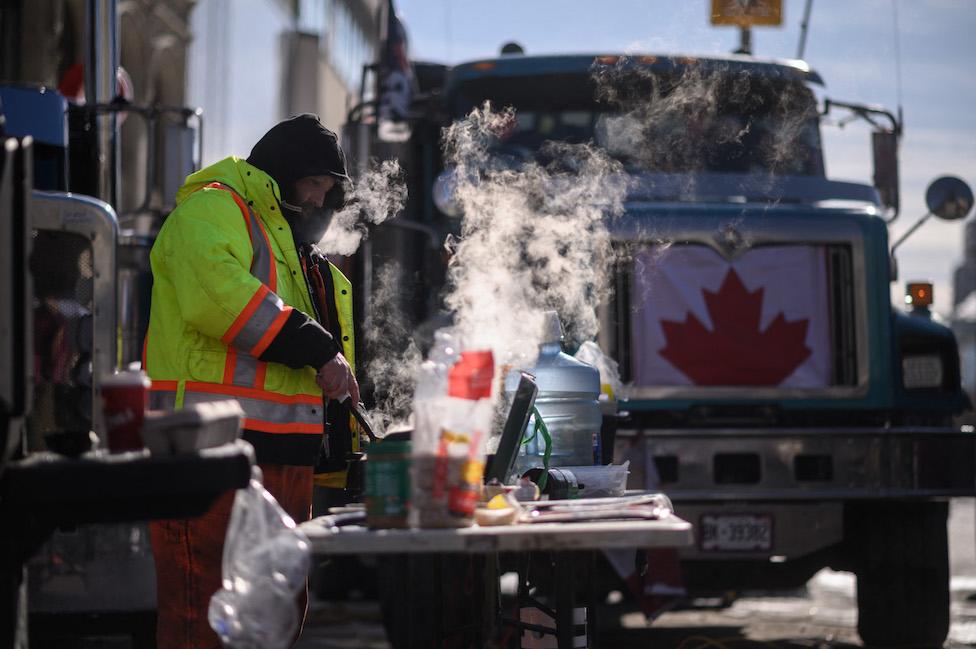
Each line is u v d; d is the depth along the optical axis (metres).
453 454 5.12
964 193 12.83
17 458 4.98
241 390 7.02
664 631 13.09
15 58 29.12
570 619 5.95
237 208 7.08
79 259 8.49
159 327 7.15
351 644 12.05
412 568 6.93
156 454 4.89
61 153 9.97
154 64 39.44
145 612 8.60
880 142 13.13
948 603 11.92
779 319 11.91
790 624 13.49
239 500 5.04
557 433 7.17
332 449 7.90
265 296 6.76
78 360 8.44
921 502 11.85
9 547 4.84
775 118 12.97
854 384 11.97
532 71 13.06
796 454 11.47
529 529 4.93
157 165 12.10
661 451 11.44
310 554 4.93
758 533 11.49
